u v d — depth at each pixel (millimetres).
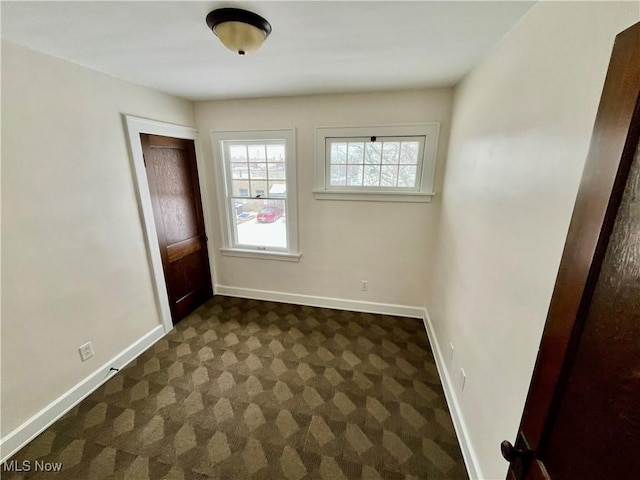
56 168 1705
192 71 1915
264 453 1590
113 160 2074
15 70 1478
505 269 1216
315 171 2793
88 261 1940
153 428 1727
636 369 406
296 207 2963
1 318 1502
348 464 1536
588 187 521
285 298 3330
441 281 2408
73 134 1788
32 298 1629
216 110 2824
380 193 2715
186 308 3021
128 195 2227
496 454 1211
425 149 2529
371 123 2547
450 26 1283
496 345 1265
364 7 1134
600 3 722
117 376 2150
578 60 806
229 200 3186
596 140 509
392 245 2881
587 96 753
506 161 1262
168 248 2689
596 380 486
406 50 1560
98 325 2043
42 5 1099
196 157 2957
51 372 1751
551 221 900
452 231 2146
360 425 1765
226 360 2350
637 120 425
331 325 2875
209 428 1734
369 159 2697
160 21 1242
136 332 2391
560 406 581
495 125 1405
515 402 1070
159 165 2516
